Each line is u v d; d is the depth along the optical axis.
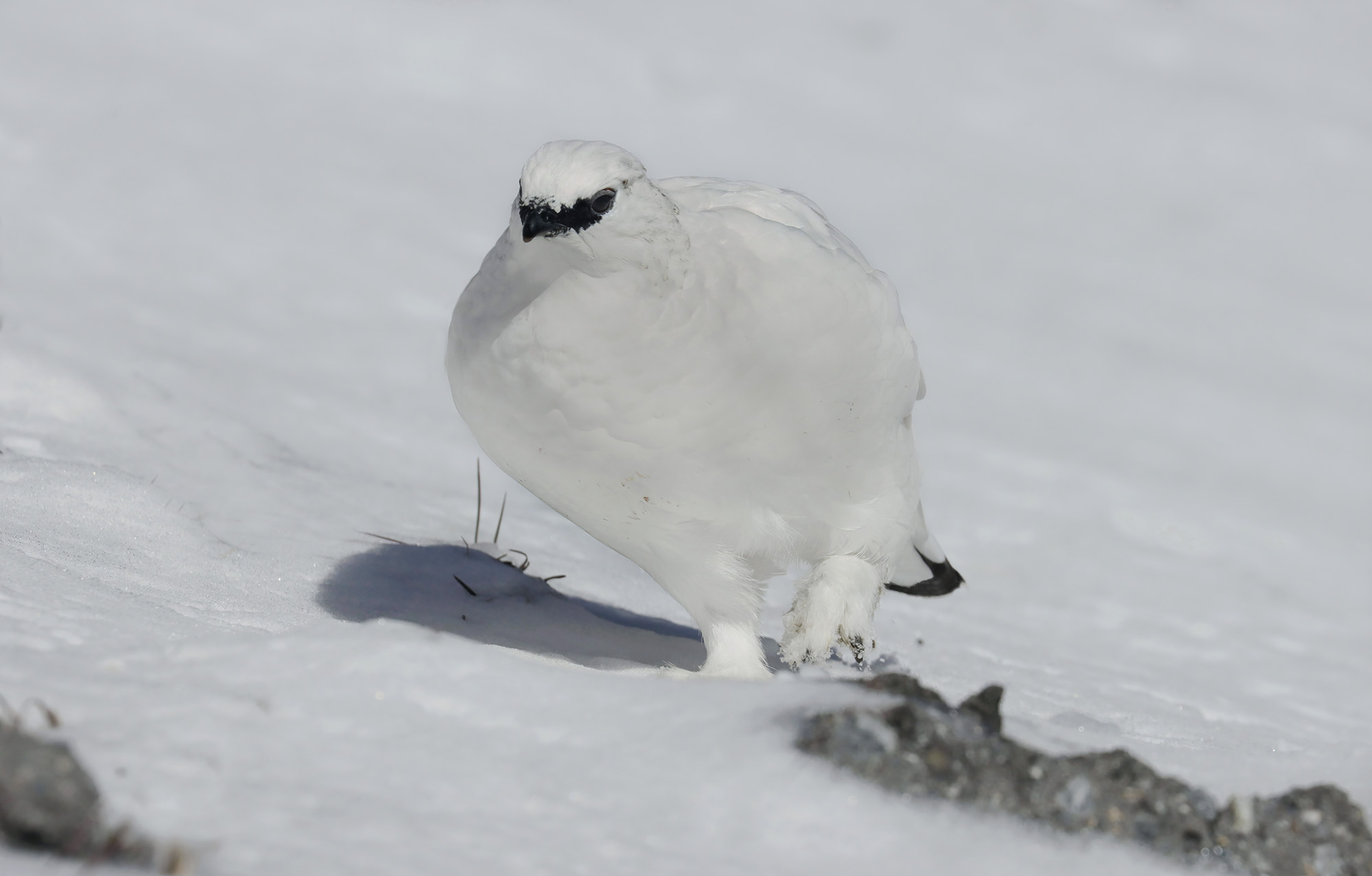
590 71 33.12
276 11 31.58
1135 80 38.94
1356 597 14.87
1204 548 15.63
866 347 6.79
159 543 8.09
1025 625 11.72
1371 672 12.08
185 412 11.46
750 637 7.39
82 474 8.67
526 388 6.57
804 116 33.56
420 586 8.40
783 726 4.98
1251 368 23.69
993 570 13.58
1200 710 9.55
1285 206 33.59
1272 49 42.09
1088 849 4.70
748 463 6.79
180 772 4.41
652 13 36.81
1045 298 25.50
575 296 6.35
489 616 8.05
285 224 20.59
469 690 5.12
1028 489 16.53
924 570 8.83
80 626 5.92
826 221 7.48
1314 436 21.00
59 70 25.03
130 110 24.03
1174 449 19.28
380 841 4.23
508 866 4.21
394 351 16.44
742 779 4.72
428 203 23.55
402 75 30.53
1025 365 21.73
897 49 38.09
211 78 27.19
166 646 5.38
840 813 4.62
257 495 9.91
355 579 8.28
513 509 11.73
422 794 4.52
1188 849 4.79
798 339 6.55
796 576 11.89
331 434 12.73
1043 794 4.81
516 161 27.38
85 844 4.02
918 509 8.17
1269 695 10.81
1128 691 9.63
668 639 8.23
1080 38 40.66
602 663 7.37
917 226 28.36
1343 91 40.50
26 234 17.39
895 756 4.80
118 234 18.33
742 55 35.97
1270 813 4.96
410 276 19.69
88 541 7.73
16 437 9.73
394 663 5.20
